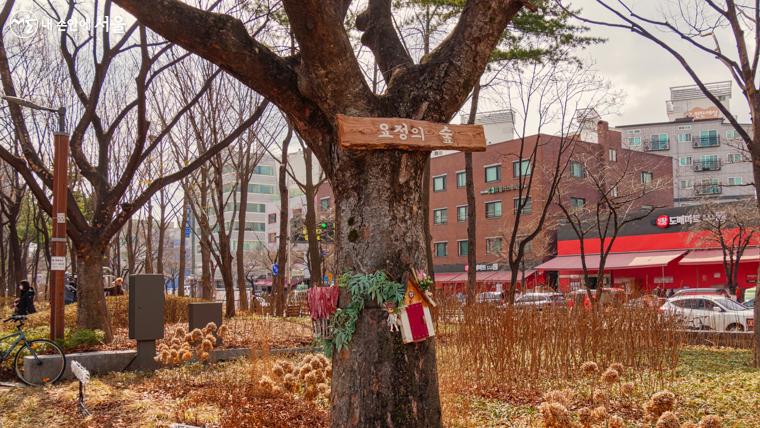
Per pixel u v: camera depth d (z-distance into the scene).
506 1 5.16
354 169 4.77
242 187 23.95
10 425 6.74
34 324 15.43
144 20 4.61
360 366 4.56
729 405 7.37
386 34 5.80
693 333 14.05
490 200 45.47
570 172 40.59
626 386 6.24
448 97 5.02
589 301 11.75
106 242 12.43
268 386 7.54
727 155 66.19
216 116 20.36
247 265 67.50
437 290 11.96
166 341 11.93
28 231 36.25
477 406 7.40
